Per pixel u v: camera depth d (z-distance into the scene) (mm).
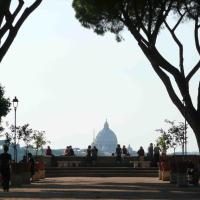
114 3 32469
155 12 34781
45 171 57875
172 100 33281
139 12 34844
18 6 27062
